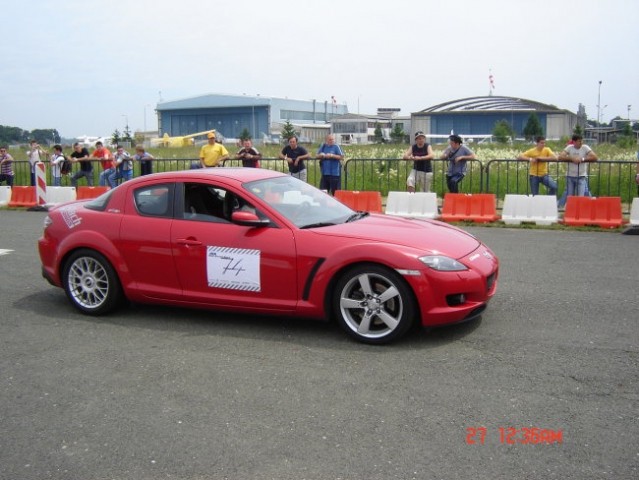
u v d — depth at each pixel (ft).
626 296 21.49
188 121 423.64
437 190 55.47
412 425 12.58
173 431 12.71
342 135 308.81
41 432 12.84
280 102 406.41
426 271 16.49
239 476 10.98
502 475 10.70
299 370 15.60
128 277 19.97
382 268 16.81
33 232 39.55
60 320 20.43
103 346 17.85
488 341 17.21
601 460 11.08
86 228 20.52
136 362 16.52
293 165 47.75
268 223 18.26
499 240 33.63
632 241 32.63
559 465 10.96
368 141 330.13
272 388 14.58
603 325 18.38
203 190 19.48
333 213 19.79
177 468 11.34
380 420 12.84
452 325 18.67
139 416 13.42
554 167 54.34
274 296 18.16
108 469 11.39
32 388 15.05
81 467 11.50
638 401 13.35
